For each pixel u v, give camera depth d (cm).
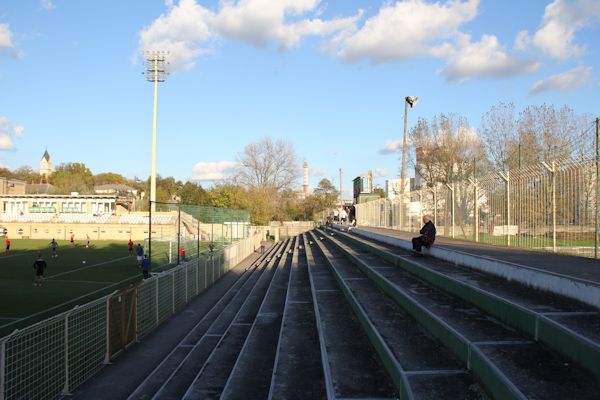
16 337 673
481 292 722
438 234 1867
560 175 1007
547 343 523
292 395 634
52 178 11581
